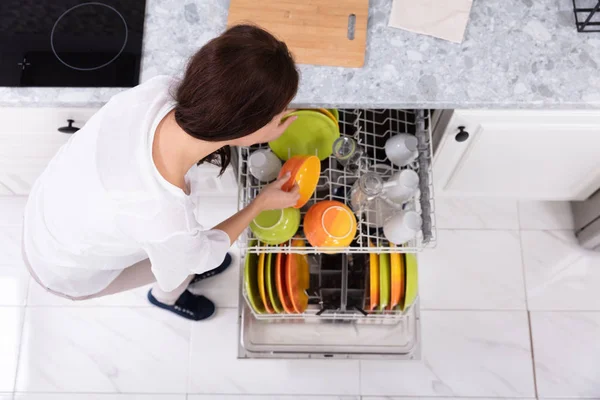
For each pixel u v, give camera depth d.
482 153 1.50
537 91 1.17
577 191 1.77
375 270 1.26
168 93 0.87
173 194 0.87
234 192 1.89
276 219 1.20
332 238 1.15
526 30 1.22
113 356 1.84
